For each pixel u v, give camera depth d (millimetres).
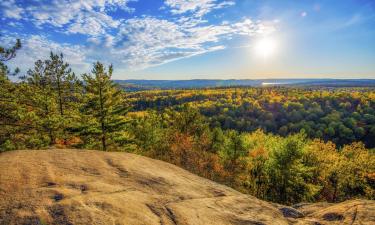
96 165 6438
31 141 15086
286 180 24234
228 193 6840
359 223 5293
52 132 16938
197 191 6336
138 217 4293
